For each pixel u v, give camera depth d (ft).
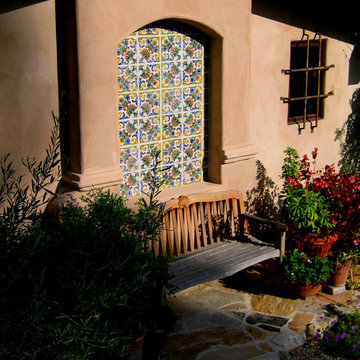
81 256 12.23
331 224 20.38
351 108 27.55
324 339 17.20
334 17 25.68
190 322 18.12
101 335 11.67
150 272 13.35
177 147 21.12
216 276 18.08
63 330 10.80
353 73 27.22
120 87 19.07
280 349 16.78
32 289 10.84
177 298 19.69
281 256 20.12
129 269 12.68
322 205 20.33
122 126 19.39
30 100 16.63
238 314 18.69
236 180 22.40
